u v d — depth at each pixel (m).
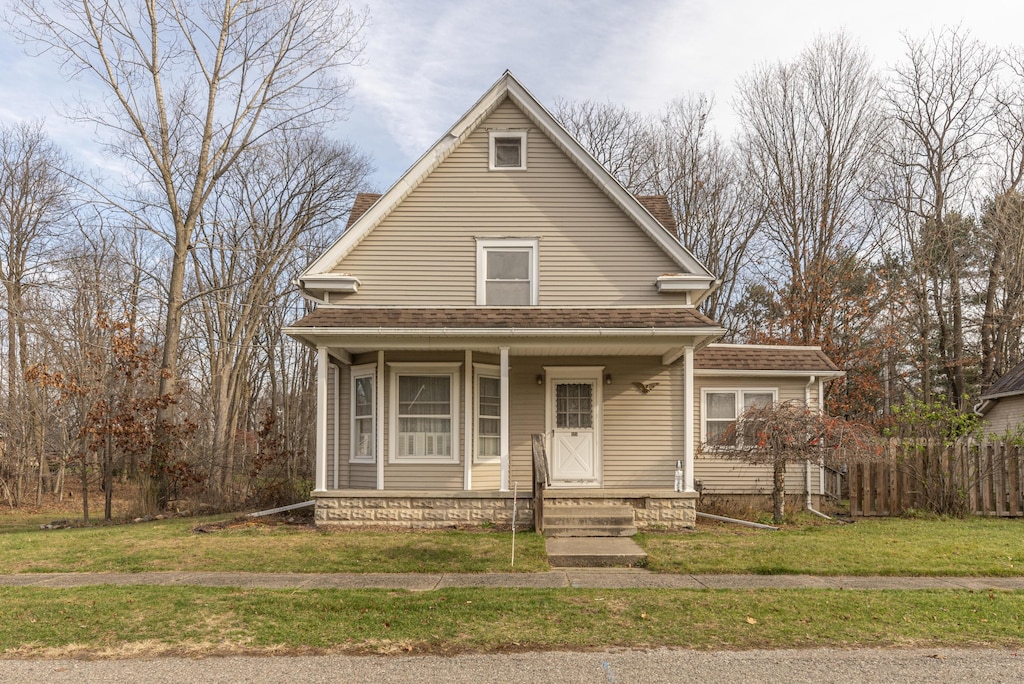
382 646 6.91
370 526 13.75
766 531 13.43
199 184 21.69
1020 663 6.45
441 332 13.62
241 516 15.30
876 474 15.62
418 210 15.83
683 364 15.94
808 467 16.78
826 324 29.20
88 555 11.57
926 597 8.58
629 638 7.12
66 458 20.75
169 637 7.21
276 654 6.73
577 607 8.12
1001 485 15.41
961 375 28.83
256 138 23.05
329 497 13.84
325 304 15.31
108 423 16.81
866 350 28.06
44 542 12.98
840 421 13.93
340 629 7.40
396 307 15.22
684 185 35.22
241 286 31.89
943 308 29.94
